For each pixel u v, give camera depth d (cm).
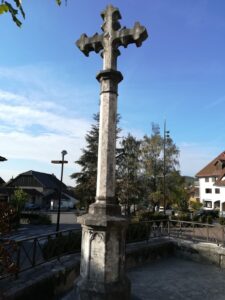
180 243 1242
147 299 709
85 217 556
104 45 629
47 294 648
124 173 2878
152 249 1166
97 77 626
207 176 5534
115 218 547
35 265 711
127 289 548
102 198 580
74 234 897
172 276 938
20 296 560
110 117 600
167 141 3394
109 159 589
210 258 1126
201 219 2845
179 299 717
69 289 724
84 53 664
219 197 5291
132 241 1211
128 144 2989
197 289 803
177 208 3469
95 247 544
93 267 540
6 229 542
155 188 3300
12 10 267
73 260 786
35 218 2703
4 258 523
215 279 910
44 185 5678
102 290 518
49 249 789
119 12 643
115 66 626
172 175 3341
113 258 544
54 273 676
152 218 2388
